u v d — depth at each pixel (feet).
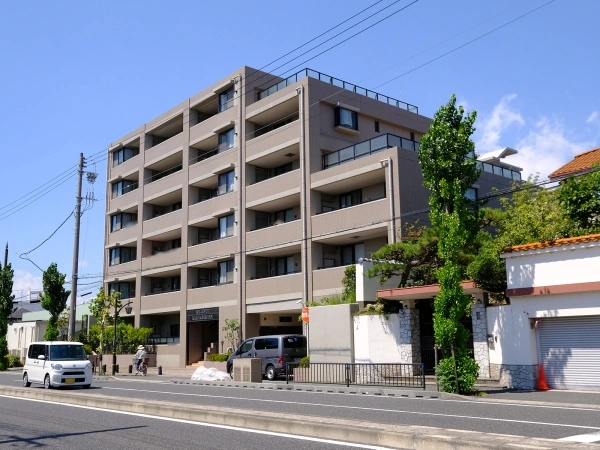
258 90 131.64
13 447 34.14
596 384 59.52
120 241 168.25
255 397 62.44
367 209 101.50
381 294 76.74
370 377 74.95
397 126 130.72
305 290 109.09
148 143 162.71
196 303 136.56
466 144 62.23
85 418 46.21
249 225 125.70
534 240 74.13
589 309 59.57
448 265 61.31
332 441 33.78
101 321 134.92
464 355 60.70
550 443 28.35
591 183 73.15
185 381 92.63
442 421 40.29
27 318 210.59
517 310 65.21
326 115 116.37
